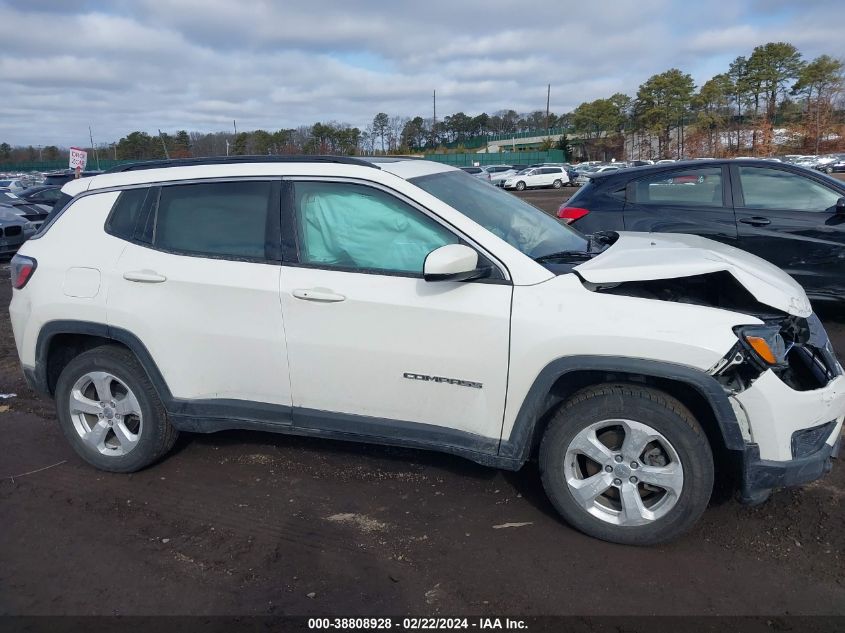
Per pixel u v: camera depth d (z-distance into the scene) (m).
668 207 6.99
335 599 3.04
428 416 3.57
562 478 3.38
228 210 3.88
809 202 6.58
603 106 77.44
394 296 3.48
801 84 62.72
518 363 3.30
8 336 7.86
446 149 90.31
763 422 3.10
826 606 2.90
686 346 3.04
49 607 3.03
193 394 3.96
